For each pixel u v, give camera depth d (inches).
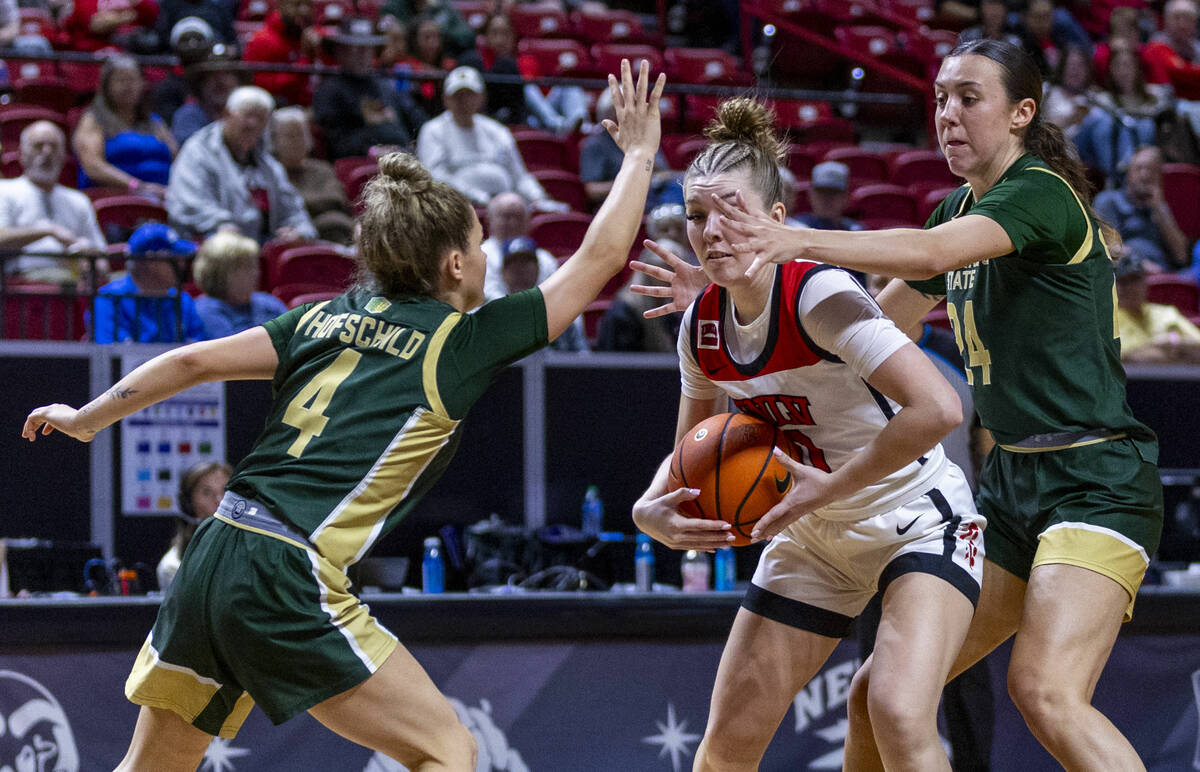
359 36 546.0
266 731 240.2
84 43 608.4
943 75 171.8
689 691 252.5
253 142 431.2
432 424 150.2
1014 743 257.0
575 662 248.4
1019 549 174.7
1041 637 160.7
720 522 154.5
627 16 773.9
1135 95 630.5
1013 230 153.7
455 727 150.2
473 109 490.3
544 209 482.3
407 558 311.7
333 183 474.6
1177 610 261.3
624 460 325.7
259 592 143.5
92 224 408.2
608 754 248.2
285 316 160.1
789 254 138.3
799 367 154.7
